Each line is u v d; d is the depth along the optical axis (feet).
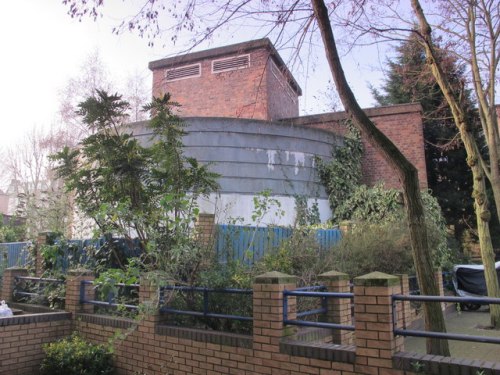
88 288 25.36
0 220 49.98
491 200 62.64
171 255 20.86
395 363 13.43
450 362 12.63
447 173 68.39
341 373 14.46
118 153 25.32
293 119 58.29
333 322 21.02
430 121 61.57
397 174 17.84
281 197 45.21
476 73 35.50
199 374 18.34
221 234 26.30
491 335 30.60
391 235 35.14
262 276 16.88
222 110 58.85
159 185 25.22
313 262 28.71
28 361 22.53
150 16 20.53
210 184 26.37
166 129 25.68
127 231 25.40
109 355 22.00
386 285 13.88
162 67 63.57
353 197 48.24
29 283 30.60
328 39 18.03
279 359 15.94
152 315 20.49
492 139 35.96
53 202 40.29
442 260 42.32
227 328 20.26
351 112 18.01
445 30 35.32
